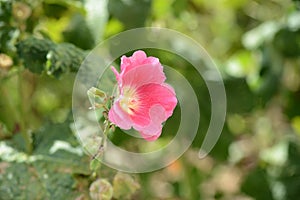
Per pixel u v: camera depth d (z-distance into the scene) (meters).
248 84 1.48
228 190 1.58
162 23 1.46
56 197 1.19
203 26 1.68
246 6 1.75
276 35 1.51
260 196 1.49
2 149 1.23
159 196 1.55
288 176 1.51
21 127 1.25
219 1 1.71
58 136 1.24
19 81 1.26
